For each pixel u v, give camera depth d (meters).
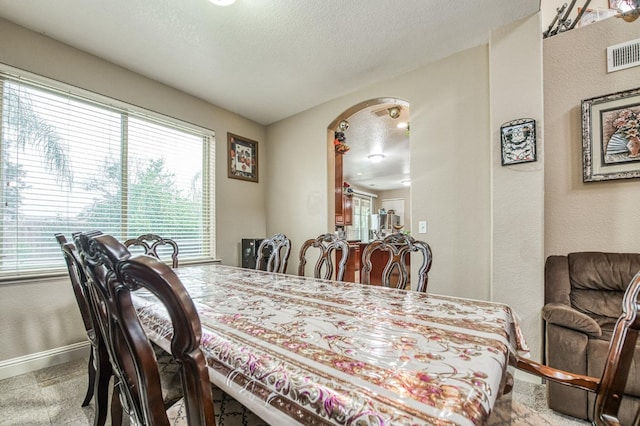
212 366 0.72
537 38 1.94
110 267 0.48
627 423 1.27
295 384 0.56
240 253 3.53
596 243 2.04
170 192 2.90
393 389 0.51
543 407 1.58
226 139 3.44
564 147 2.16
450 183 2.37
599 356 1.38
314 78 2.73
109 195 2.45
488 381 0.54
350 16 1.92
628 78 1.96
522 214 1.97
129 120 2.59
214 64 2.48
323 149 3.31
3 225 1.94
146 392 0.50
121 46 2.23
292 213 3.63
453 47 2.28
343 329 0.85
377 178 7.95
